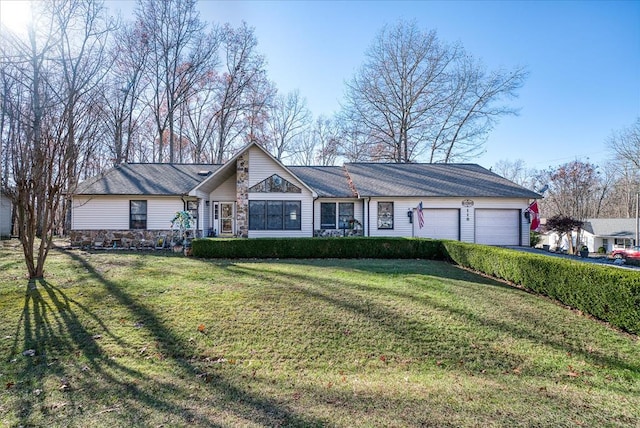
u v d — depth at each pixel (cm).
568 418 350
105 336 541
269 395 389
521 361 508
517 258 885
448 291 810
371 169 2155
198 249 1336
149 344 519
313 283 860
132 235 1727
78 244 1700
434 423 334
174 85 2814
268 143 3600
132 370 440
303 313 654
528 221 1819
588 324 637
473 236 1806
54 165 923
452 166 2253
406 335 579
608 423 343
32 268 888
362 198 1812
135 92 2664
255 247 1348
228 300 714
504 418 346
